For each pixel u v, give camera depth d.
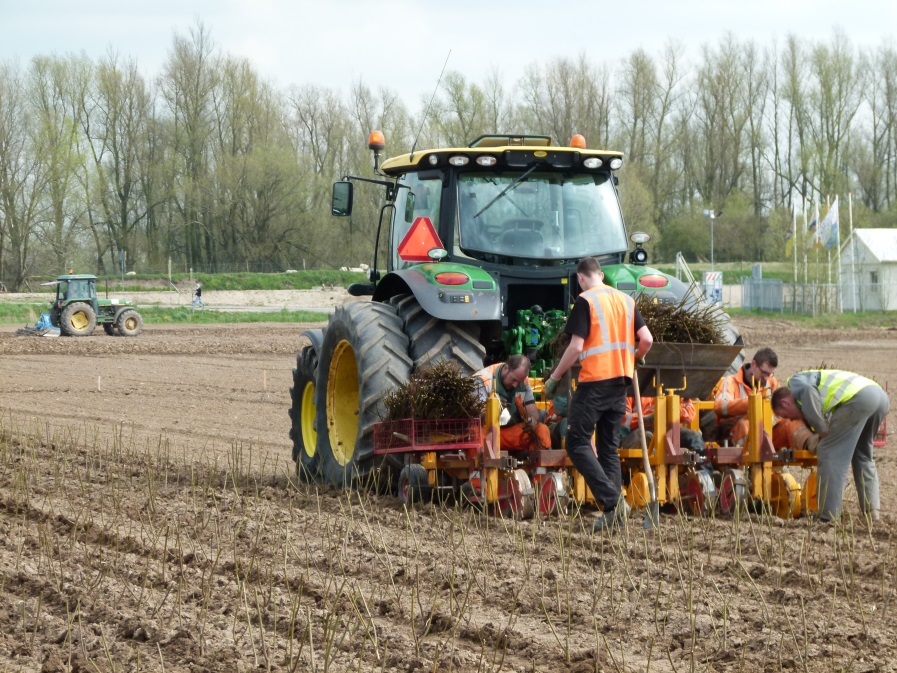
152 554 11.70
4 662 8.27
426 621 9.39
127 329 62.72
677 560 11.23
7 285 118.69
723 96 137.38
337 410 16.41
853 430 13.84
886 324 79.69
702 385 14.56
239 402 31.59
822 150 132.38
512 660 8.48
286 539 12.26
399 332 15.03
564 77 125.06
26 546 12.09
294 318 85.81
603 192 16.44
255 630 9.09
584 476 12.95
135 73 131.50
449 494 14.88
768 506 14.15
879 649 8.77
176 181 130.62
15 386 35.53
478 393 14.18
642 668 8.32
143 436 23.45
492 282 14.92
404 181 17.42
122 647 8.62
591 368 12.95
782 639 8.64
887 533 13.29
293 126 137.25
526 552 11.83
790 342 61.16
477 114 108.88
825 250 98.19
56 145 119.06
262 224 129.38
